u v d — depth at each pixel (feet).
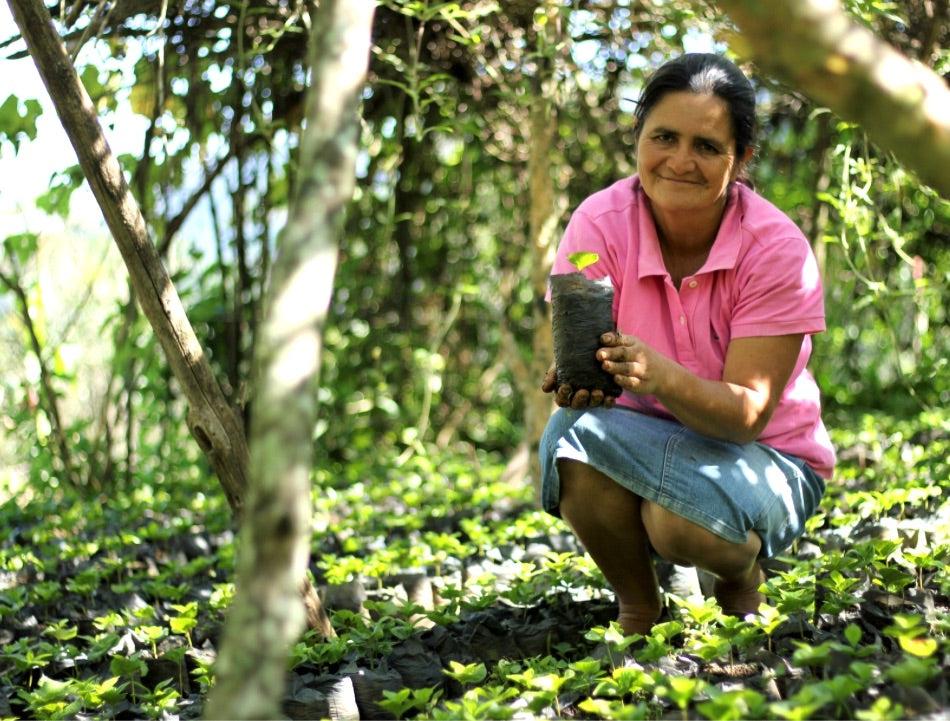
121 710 6.79
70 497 16.24
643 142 7.00
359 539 11.78
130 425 17.11
